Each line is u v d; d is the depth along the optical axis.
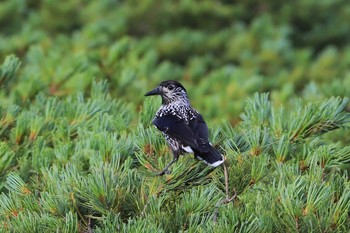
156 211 7.93
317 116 10.18
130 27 31.73
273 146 9.43
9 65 12.63
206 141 8.79
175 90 11.25
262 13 34.12
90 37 22.58
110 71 15.95
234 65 29.67
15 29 28.39
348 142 12.79
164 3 31.91
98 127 10.51
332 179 8.53
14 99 13.10
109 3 31.31
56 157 10.02
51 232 7.93
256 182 8.44
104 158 9.02
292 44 33.78
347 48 31.31
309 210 7.71
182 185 8.57
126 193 8.09
